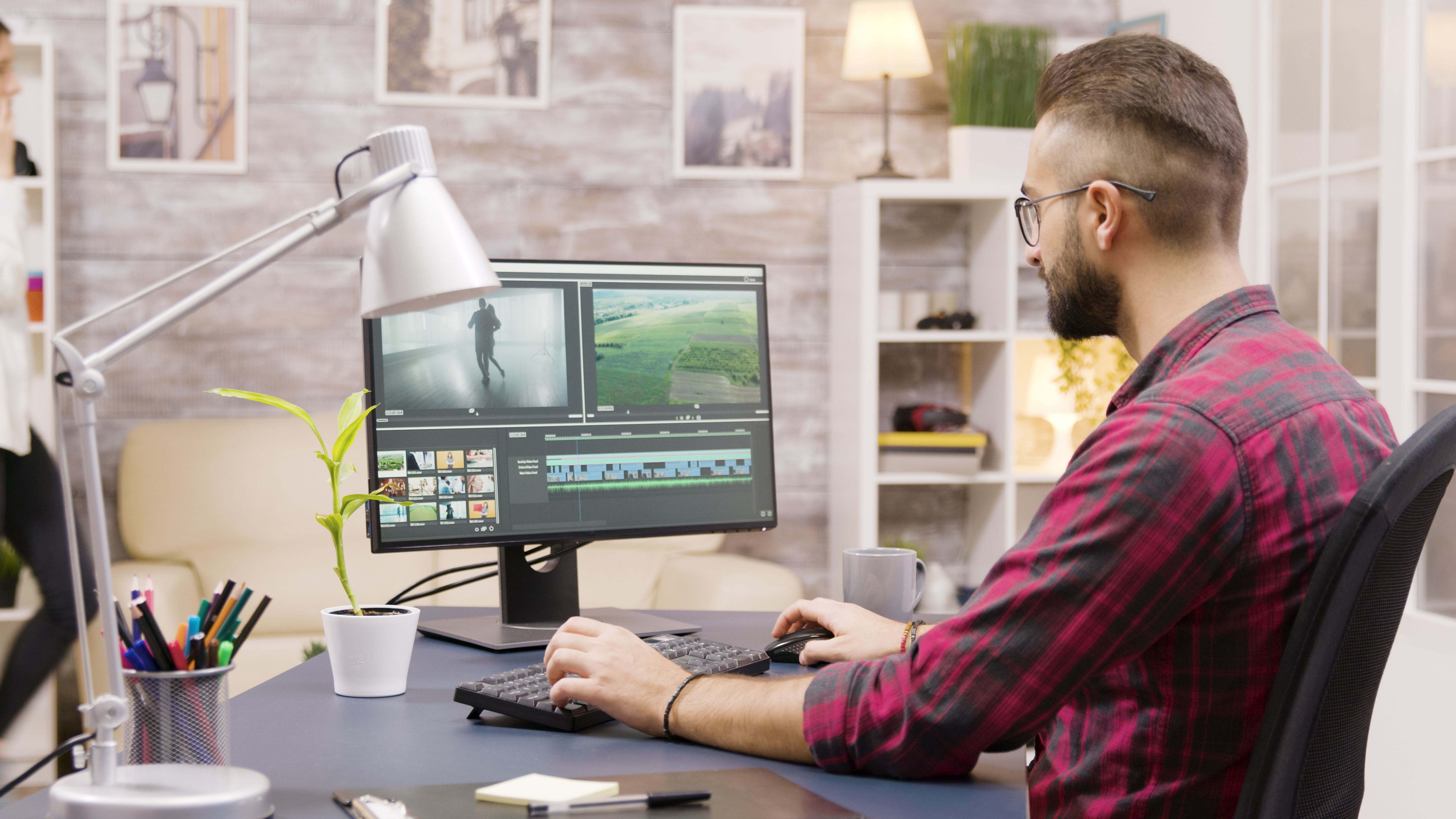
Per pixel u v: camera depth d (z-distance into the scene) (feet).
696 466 4.84
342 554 3.67
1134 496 2.70
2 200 9.45
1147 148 3.10
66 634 9.11
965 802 2.65
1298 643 2.56
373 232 2.83
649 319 4.80
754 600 9.33
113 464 10.80
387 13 11.17
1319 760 2.66
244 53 10.98
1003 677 2.73
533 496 4.53
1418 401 7.64
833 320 11.64
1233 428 2.73
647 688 3.17
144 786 2.42
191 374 11.02
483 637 4.36
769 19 11.66
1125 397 3.19
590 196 11.54
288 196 11.12
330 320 11.22
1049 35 11.27
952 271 12.00
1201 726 2.86
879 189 10.72
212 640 2.60
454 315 4.43
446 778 2.76
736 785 2.70
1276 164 9.36
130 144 10.89
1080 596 2.70
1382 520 2.50
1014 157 11.18
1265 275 9.46
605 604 9.89
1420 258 7.63
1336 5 8.50
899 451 10.83
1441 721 7.23
